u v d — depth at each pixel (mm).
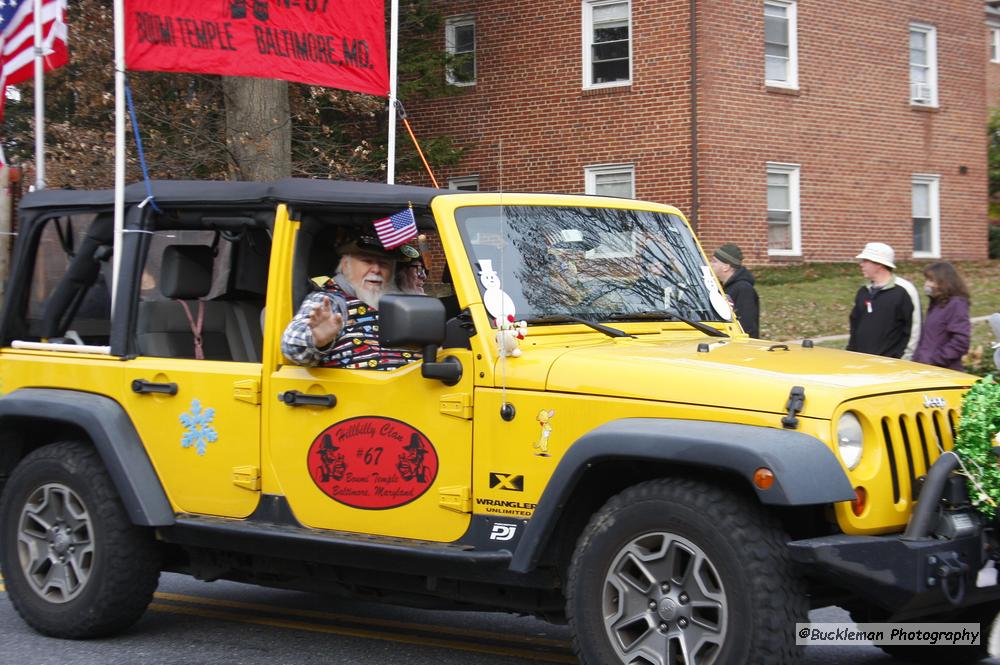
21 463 6078
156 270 5938
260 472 5359
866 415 4312
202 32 7281
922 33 24328
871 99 23234
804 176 22141
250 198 5531
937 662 5430
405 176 21938
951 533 4289
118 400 5809
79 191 6211
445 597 5070
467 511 4781
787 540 4199
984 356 10812
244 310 6070
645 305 5473
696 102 20359
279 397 5289
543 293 5125
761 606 4078
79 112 17875
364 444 5062
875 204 23375
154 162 17031
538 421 4633
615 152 21094
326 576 5395
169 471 5637
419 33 21719
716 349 4973
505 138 22016
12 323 6363
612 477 4730
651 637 4359
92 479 5805
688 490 4281
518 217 5250
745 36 21047
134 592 5812
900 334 8703
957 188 25016
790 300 18719
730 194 20891
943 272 8422
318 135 19328
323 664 5535
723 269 9453
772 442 4102
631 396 4469
